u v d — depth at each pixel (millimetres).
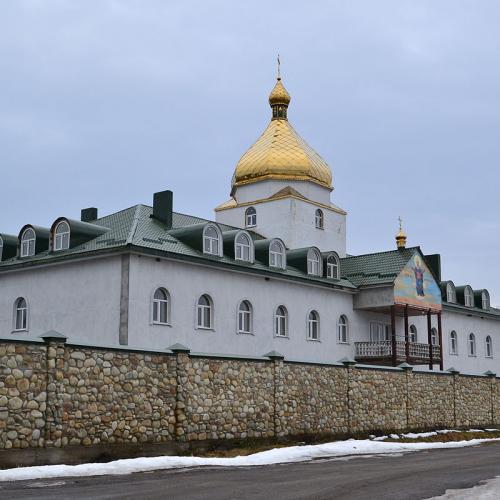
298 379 24953
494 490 13750
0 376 16391
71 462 17531
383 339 44906
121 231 32406
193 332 32375
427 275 44281
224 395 22031
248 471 17250
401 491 13484
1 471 15359
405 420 30000
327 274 41438
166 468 17672
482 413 35625
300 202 45562
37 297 33406
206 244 33875
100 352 18672
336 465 19125
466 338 53312
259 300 36312
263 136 47812
